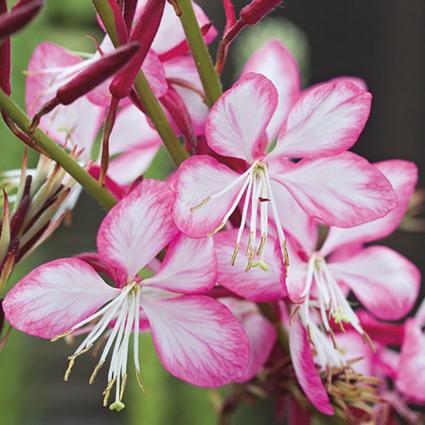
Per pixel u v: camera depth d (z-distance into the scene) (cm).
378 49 112
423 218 68
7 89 22
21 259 23
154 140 26
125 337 23
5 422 84
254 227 23
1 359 84
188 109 24
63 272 23
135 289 23
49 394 117
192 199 23
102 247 23
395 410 26
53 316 23
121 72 22
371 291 25
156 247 23
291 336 24
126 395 87
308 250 24
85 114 26
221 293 24
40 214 23
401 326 26
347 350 26
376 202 23
